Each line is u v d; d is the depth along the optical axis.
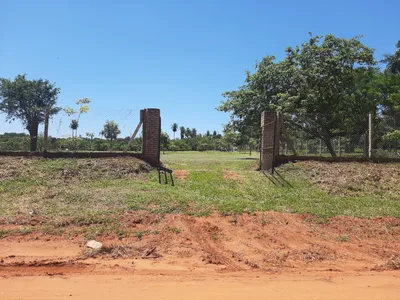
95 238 6.61
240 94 20.70
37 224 7.21
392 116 21.67
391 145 20.72
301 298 4.38
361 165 12.16
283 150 18.53
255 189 10.22
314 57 19.55
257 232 7.24
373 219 8.05
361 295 4.53
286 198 9.40
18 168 10.88
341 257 6.19
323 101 18.80
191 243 6.57
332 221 7.92
